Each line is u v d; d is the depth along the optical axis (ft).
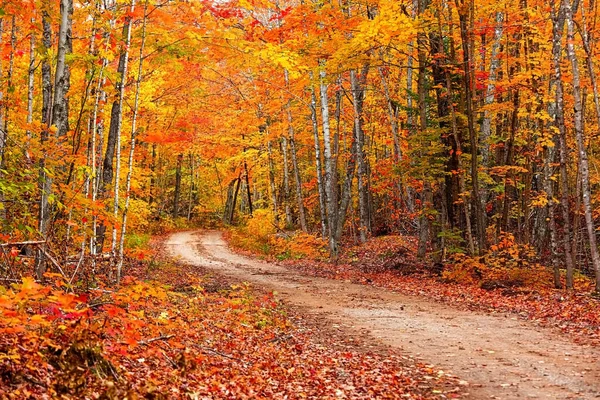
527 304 43.29
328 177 79.87
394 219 112.47
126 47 38.09
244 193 191.21
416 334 33.96
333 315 40.75
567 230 49.21
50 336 17.78
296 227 126.93
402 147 93.40
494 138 65.31
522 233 90.07
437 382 23.65
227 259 88.12
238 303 35.81
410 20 52.21
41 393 14.58
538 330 34.42
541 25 59.72
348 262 78.54
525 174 72.33
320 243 86.89
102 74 33.45
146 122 63.31
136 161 63.82
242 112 98.73
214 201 180.14
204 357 23.29
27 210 26.35
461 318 39.19
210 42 41.70
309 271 70.79
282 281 60.29
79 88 40.60
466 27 55.77
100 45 35.37
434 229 70.03
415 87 101.45
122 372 18.13
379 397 21.53
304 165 145.48
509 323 36.94
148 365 20.72
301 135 108.17
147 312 28.81
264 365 25.20
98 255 38.63
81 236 31.76
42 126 27.43
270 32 58.95
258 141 101.91
